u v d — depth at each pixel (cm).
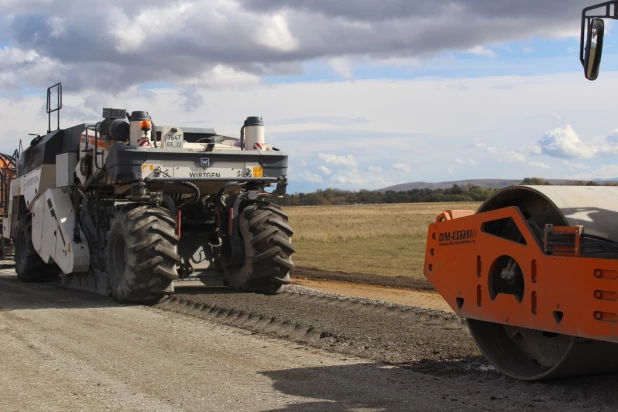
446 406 554
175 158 1133
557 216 580
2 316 1009
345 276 1648
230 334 856
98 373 665
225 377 650
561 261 537
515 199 622
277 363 707
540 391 590
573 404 552
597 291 507
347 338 802
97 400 577
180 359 722
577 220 550
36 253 1484
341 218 5166
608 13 523
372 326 862
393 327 856
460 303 657
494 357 654
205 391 602
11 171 1764
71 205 1327
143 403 568
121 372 670
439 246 686
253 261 1171
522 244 577
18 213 1602
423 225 3931
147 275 1088
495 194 622
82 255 1265
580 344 560
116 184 1175
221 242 1240
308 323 877
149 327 905
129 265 1086
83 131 1282
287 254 1197
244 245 1195
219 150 1165
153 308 1078
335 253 2409
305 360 719
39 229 1416
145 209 1120
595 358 577
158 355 741
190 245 1248
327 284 1492
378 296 1281
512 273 589
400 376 652
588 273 514
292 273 1742
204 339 826
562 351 599
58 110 1416
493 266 612
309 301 1091
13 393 600
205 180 1152
